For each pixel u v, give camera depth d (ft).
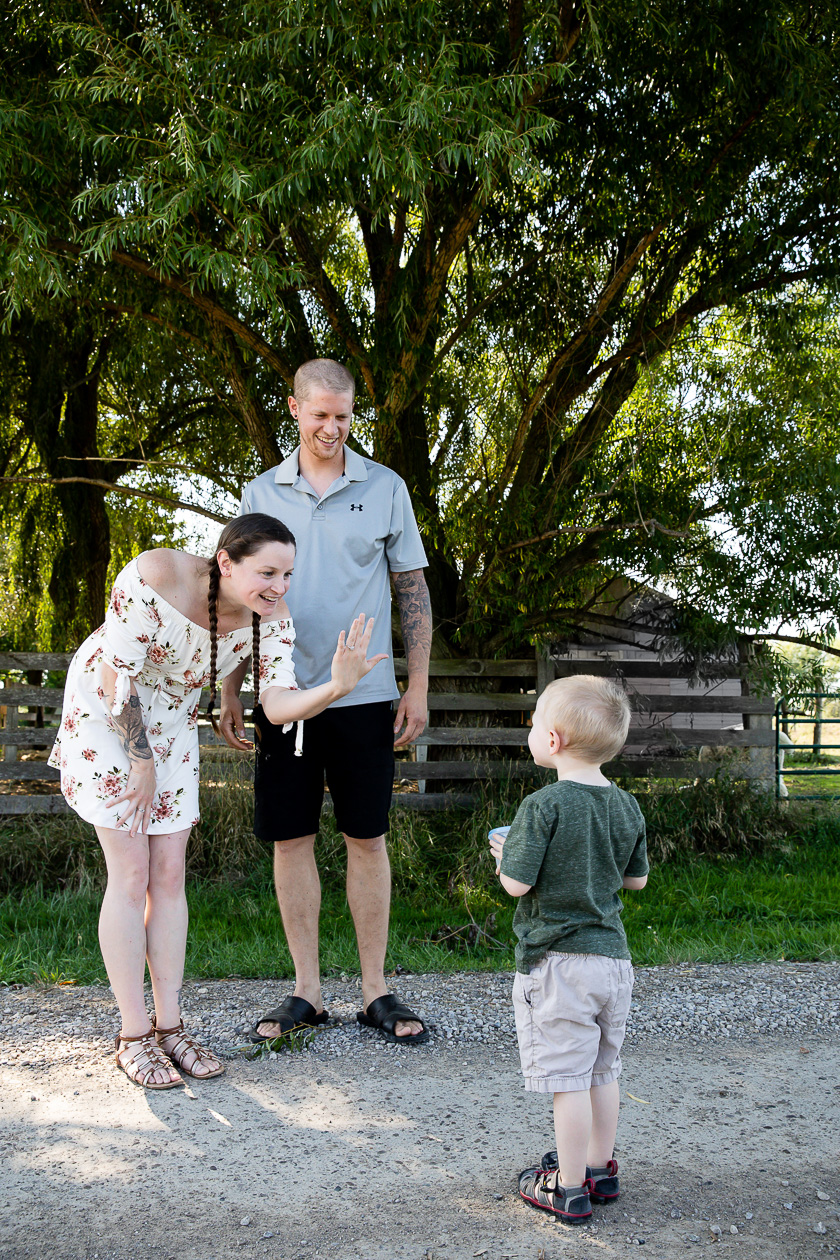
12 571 34.09
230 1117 8.66
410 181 14.25
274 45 14.85
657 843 21.29
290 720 9.32
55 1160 7.81
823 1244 6.75
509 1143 8.24
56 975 12.91
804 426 22.20
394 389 19.86
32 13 17.78
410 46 15.26
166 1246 6.61
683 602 22.38
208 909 17.08
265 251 15.28
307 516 10.97
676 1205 7.27
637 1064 10.14
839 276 22.00
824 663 23.61
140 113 15.93
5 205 15.81
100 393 35.35
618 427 24.71
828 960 14.33
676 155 21.65
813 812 24.17
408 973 13.52
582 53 19.52
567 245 23.66
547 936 7.24
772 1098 9.27
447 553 25.08
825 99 19.70
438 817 22.43
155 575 9.25
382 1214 7.08
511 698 23.73
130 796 9.43
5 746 21.65
